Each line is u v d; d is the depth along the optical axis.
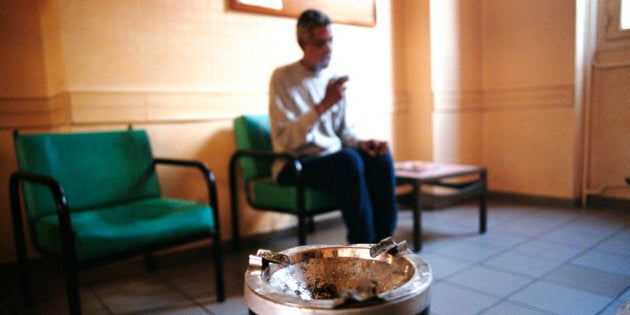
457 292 1.84
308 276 0.94
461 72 3.55
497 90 3.66
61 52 1.96
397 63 3.43
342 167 1.93
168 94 2.26
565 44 3.21
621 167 3.18
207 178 1.79
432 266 2.15
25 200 1.68
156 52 2.22
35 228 1.62
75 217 1.65
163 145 2.26
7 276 2.10
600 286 1.85
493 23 3.63
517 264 2.15
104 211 1.77
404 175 2.42
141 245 1.55
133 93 2.15
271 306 0.69
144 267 2.24
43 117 2.18
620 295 1.76
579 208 3.27
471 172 2.56
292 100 2.14
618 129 3.18
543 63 3.35
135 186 1.97
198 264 2.33
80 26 2.00
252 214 2.61
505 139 3.66
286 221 2.79
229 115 2.49
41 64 2.17
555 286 1.87
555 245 2.42
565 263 2.14
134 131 2.04
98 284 2.05
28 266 1.98
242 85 2.55
